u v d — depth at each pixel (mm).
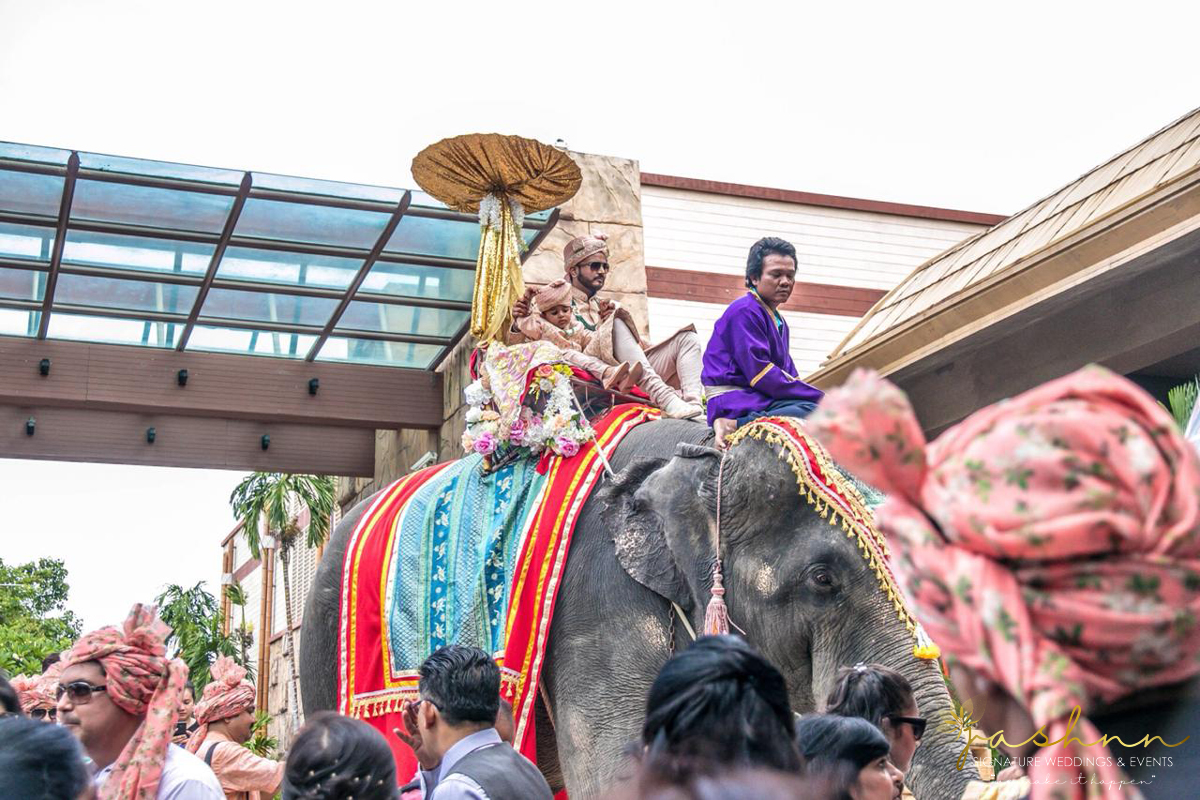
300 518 33469
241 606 38188
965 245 11266
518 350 5645
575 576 5074
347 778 2785
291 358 11594
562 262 10758
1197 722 1147
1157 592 1116
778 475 4465
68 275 9953
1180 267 8562
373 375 11734
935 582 1201
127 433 11391
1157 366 10203
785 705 1791
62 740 2363
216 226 9508
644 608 4883
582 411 5508
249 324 10891
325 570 6070
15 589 40344
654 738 1788
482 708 3566
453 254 10156
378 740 2881
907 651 4047
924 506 1234
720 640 1863
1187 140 8664
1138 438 1135
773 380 4844
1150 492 1119
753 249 5168
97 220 9320
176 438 11602
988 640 1161
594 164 11133
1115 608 1118
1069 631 1138
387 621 5383
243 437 11836
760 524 4473
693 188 14703
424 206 9375
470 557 5309
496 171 6613
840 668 3908
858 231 15688
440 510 5555
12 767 2270
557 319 5844
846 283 15391
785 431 4508
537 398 5543
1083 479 1131
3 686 3910
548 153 6531
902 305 11289
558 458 5359
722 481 4605
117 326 10875
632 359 5777
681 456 4828
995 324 9273
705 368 5074
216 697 5531
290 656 27000
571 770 4906
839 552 4266
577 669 4961
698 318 14211
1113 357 9203
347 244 9867
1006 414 1211
